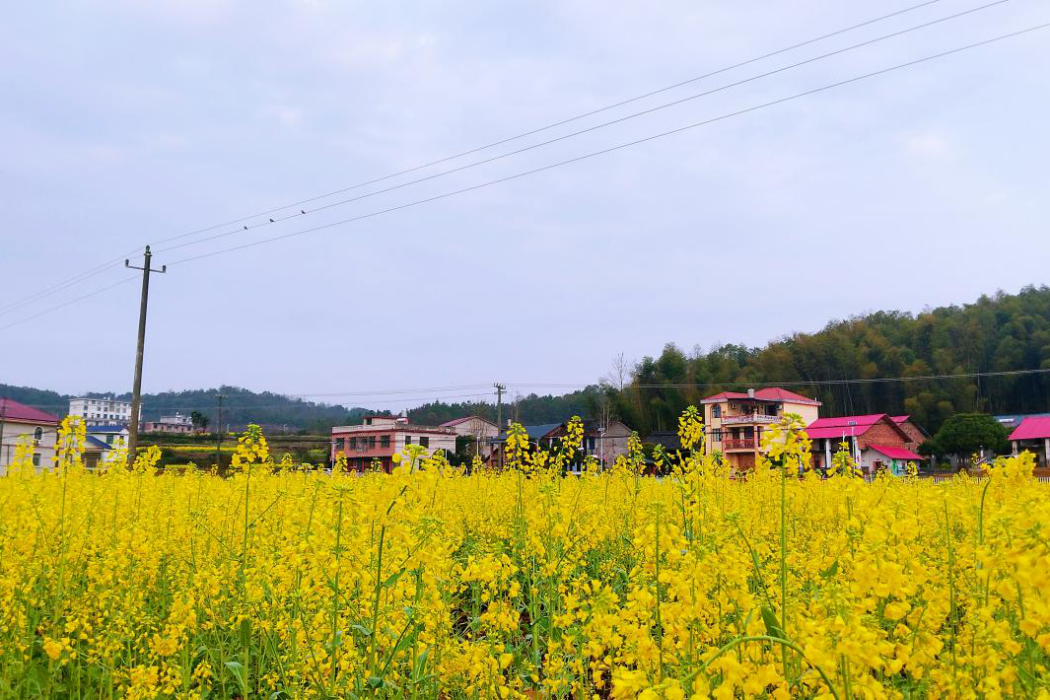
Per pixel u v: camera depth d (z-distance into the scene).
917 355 88.12
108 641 5.11
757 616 3.24
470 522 10.18
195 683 5.32
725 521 4.25
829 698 2.62
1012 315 87.31
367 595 4.46
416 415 119.62
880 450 53.34
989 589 3.41
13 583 5.24
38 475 9.85
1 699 4.74
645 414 77.31
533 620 5.64
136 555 6.05
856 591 2.88
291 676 4.94
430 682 4.40
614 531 8.27
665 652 3.37
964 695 3.02
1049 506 2.98
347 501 4.51
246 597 5.26
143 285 28.33
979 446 52.69
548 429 74.12
